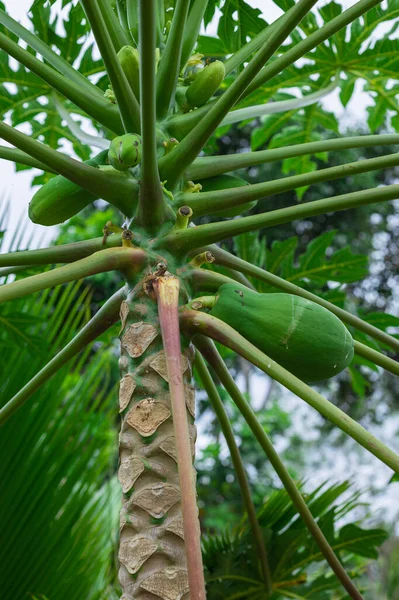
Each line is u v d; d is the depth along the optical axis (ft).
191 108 5.45
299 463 29.96
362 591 6.89
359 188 23.70
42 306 7.66
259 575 6.03
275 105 6.21
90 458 6.83
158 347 4.67
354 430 4.09
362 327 5.46
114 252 4.77
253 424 5.32
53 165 4.83
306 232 24.63
